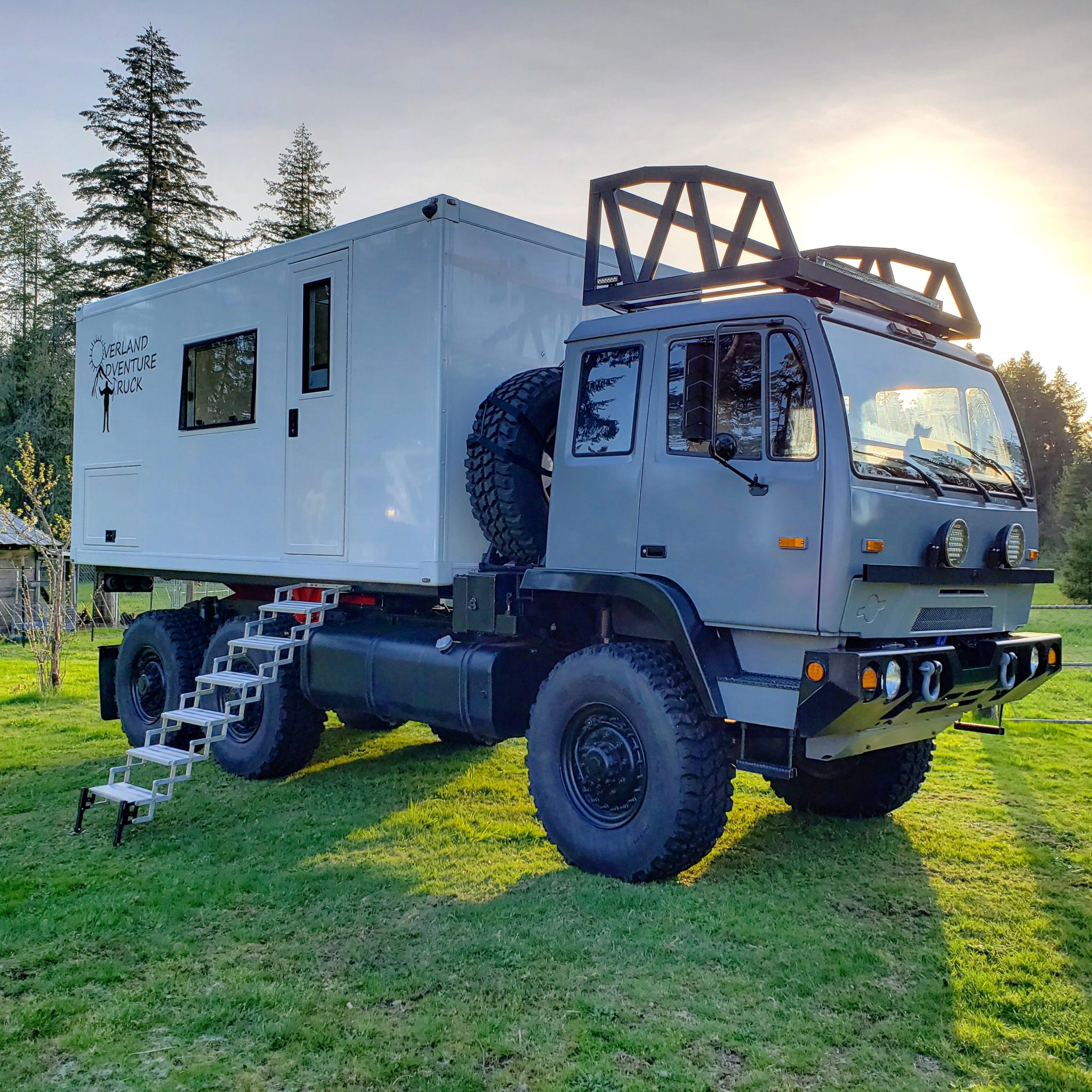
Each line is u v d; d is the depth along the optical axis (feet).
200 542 23.44
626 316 15.88
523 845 16.90
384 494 18.75
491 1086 9.41
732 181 14.92
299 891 14.56
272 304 21.47
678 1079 9.50
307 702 21.33
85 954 12.51
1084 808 19.21
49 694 33.47
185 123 101.14
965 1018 10.77
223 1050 10.09
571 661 15.72
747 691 13.94
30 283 138.51
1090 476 103.65
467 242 18.13
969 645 14.75
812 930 13.05
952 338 17.42
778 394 13.80
